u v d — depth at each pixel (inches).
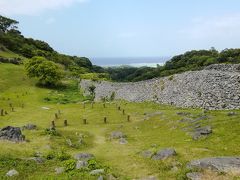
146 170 808.3
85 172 775.7
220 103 1493.6
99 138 1342.3
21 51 5846.5
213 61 3324.3
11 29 7509.8
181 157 858.8
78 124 1756.9
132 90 2426.2
